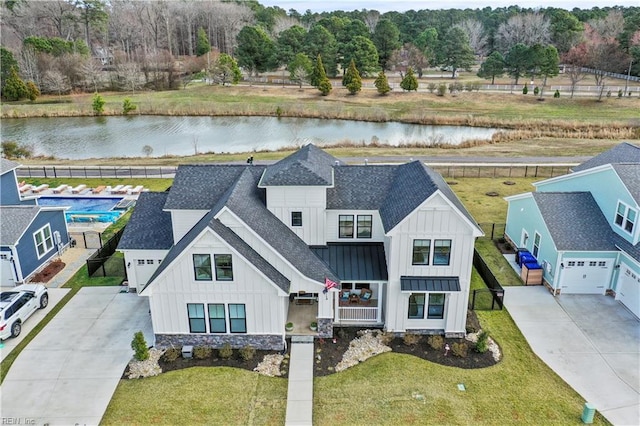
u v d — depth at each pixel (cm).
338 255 2270
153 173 4688
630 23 10281
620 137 6056
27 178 4566
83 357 1991
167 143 6216
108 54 12206
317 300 2338
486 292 2522
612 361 1972
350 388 1812
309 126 7169
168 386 1819
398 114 7550
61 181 4466
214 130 6938
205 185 2403
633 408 1714
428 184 2047
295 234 2295
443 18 15212
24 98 8700
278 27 13375
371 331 2170
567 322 2247
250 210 2116
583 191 2738
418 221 1970
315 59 10400
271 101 8456
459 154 5319
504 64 9425
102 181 4459
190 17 13125
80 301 2427
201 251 1897
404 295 2089
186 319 2014
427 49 11162
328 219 2305
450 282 2052
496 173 4588
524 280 2627
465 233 1986
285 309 2184
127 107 7788
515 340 2111
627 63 8950
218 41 13550
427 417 1667
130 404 1730
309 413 1688
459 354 1997
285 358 1988
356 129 6962
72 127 7156
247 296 1969
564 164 4838
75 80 9475
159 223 2509
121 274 2716
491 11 17450
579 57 8744
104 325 2219
